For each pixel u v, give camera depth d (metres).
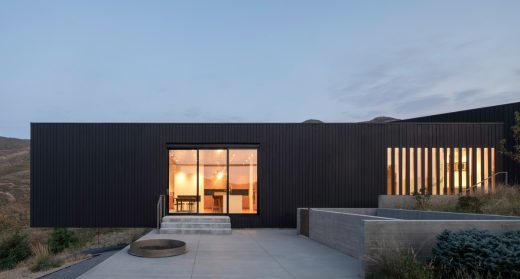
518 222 6.83
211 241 10.41
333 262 7.82
